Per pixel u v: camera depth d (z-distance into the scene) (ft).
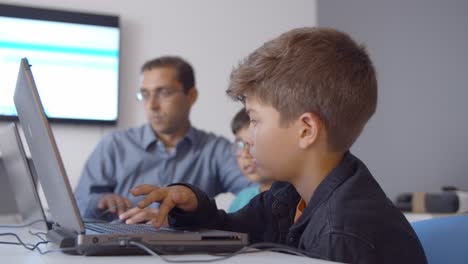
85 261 2.41
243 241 2.81
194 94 9.36
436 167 13.09
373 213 2.86
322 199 3.04
